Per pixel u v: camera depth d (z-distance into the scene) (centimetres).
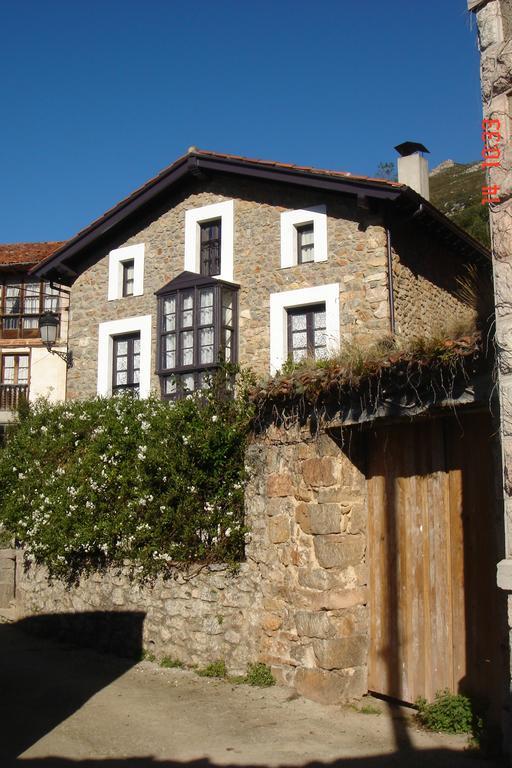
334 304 1277
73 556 987
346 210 1296
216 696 684
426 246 1390
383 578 666
